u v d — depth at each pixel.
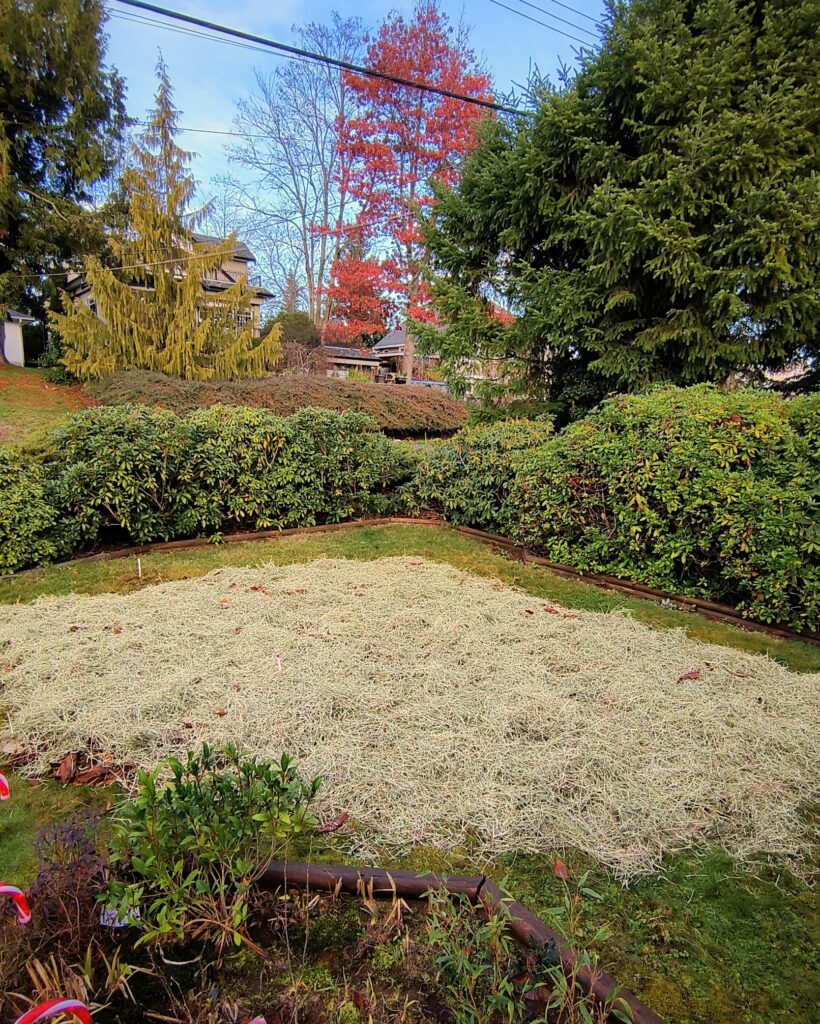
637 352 6.52
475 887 1.53
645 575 4.37
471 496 5.96
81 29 14.30
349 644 3.08
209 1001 1.22
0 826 1.86
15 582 4.18
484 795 1.98
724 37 5.85
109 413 4.97
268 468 5.73
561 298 6.61
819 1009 1.34
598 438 4.62
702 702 2.61
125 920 1.30
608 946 1.48
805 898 1.67
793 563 3.53
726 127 5.52
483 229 7.84
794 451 3.79
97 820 1.66
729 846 1.84
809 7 5.55
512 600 3.93
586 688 2.71
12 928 1.29
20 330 16.31
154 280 13.12
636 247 5.84
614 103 6.52
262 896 1.49
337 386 13.80
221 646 3.01
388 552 5.30
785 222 5.36
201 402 11.20
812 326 5.89
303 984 1.29
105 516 4.98
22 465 4.73
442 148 18.53
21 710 2.41
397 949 1.38
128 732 2.26
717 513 3.85
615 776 2.09
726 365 6.43
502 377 8.30
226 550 5.21
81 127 14.71
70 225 14.27
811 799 2.07
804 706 2.64
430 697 2.57
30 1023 0.94
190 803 1.31
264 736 2.25
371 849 1.77
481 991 1.25
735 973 1.43
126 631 3.16
